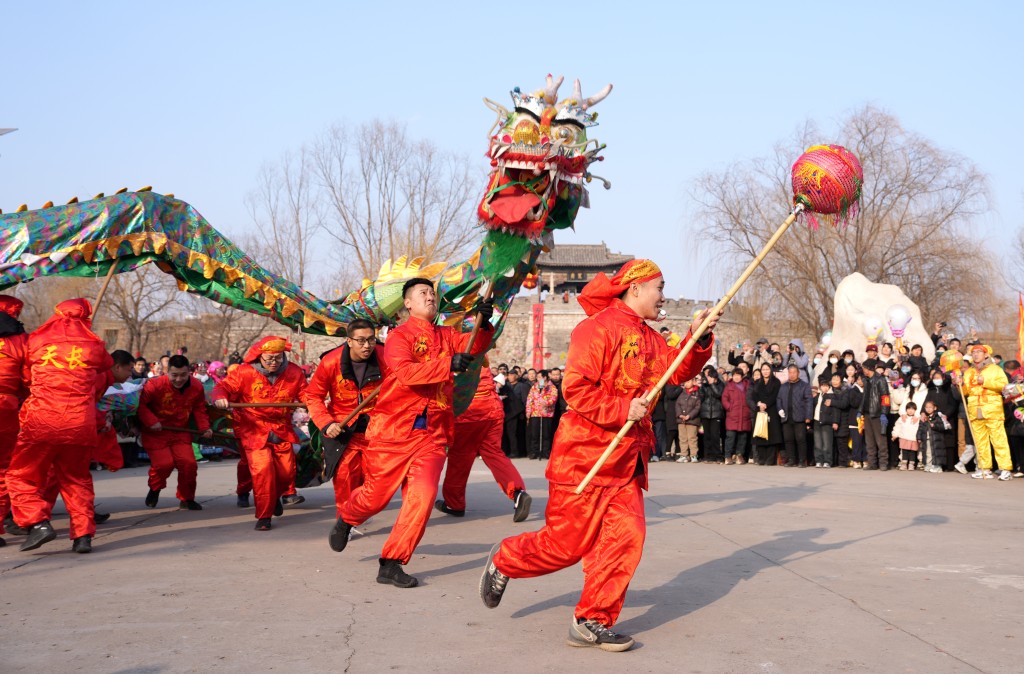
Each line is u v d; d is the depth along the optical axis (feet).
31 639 14.02
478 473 44.91
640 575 18.89
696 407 52.80
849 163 14.83
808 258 98.94
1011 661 12.79
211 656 13.14
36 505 21.52
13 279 23.59
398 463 18.84
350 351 24.14
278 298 27.25
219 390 26.02
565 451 14.20
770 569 19.51
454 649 13.55
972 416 42.65
